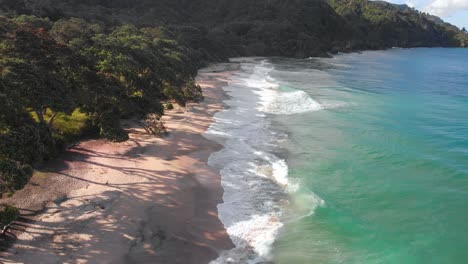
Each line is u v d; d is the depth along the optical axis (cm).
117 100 3156
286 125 4025
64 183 2391
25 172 1914
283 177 2745
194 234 2020
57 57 2925
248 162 2997
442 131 3891
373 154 3219
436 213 2292
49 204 2138
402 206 2373
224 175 2744
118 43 4550
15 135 2002
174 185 2512
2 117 2075
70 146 2991
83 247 1820
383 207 2362
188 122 3906
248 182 2650
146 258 1805
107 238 1905
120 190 2372
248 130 3803
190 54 7925
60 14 7819
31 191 2253
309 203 2381
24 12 7088
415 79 7925
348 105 5031
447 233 2092
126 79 3738
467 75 8794
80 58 3125
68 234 1900
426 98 5719
